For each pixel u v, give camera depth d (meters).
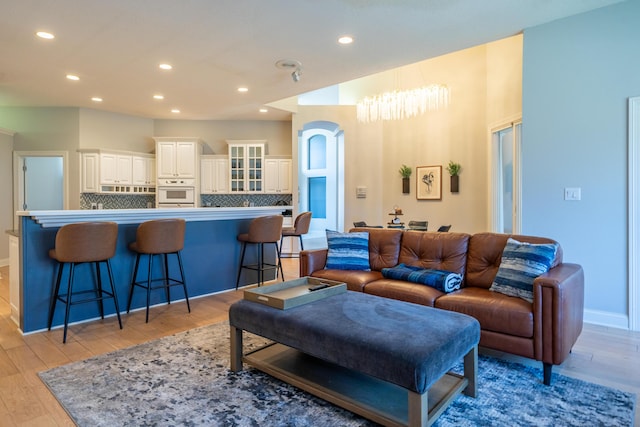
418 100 5.62
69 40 3.79
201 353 2.73
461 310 2.56
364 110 6.09
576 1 3.09
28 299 3.14
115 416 1.95
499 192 5.89
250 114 7.55
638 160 3.11
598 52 3.24
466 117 6.42
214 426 1.86
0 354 2.72
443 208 6.73
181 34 3.65
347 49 4.02
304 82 5.20
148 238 3.44
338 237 3.83
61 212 3.22
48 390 2.21
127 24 3.44
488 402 2.06
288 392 2.19
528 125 3.57
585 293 3.37
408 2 3.04
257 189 7.88
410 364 1.63
